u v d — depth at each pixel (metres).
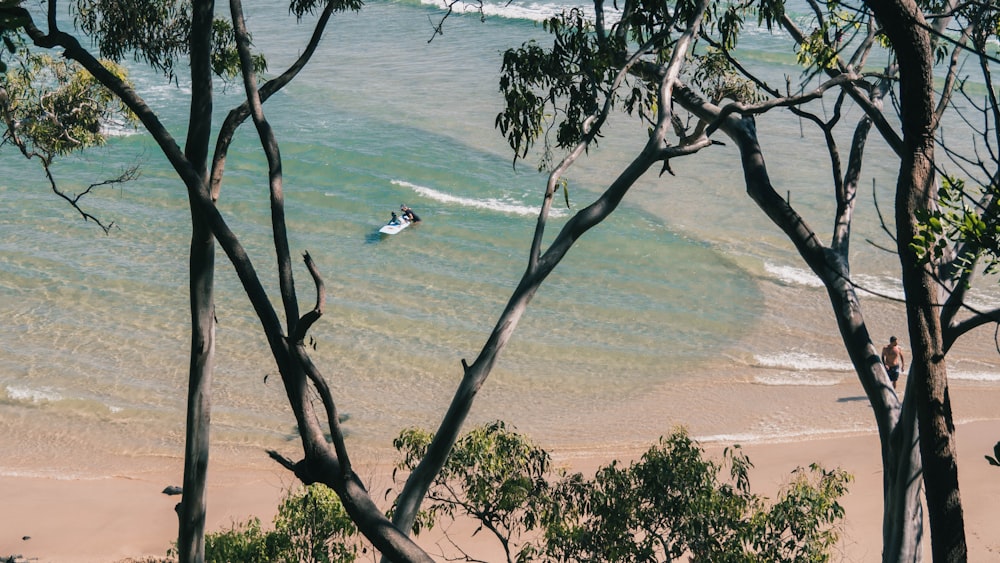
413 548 5.47
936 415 7.78
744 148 13.36
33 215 42.47
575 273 37.06
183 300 35.09
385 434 26.72
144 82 62.12
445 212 43.19
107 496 24.00
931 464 7.92
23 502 23.62
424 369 30.39
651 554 11.72
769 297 34.62
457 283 36.47
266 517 22.95
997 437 24.48
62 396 28.75
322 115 56.06
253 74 7.85
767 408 27.53
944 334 9.98
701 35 12.14
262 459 25.77
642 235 39.94
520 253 39.00
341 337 32.34
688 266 37.28
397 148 50.72
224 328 33.03
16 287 35.69
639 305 34.47
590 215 9.34
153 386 29.48
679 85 13.41
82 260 38.06
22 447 26.39
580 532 11.61
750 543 12.11
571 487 12.02
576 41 11.57
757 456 24.95
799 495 11.97
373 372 30.19
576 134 11.73
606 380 29.75
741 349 31.16
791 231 12.72
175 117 55.50
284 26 76.12
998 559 19.38
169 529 22.48
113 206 43.78
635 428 26.97
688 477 11.56
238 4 8.16
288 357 5.85
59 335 32.41
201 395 12.52
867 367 11.96
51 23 7.89
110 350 31.53
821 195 41.62
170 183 46.84
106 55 16.25
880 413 11.85
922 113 7.12
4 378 29.64
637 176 9.51
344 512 12.96
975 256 8.38
